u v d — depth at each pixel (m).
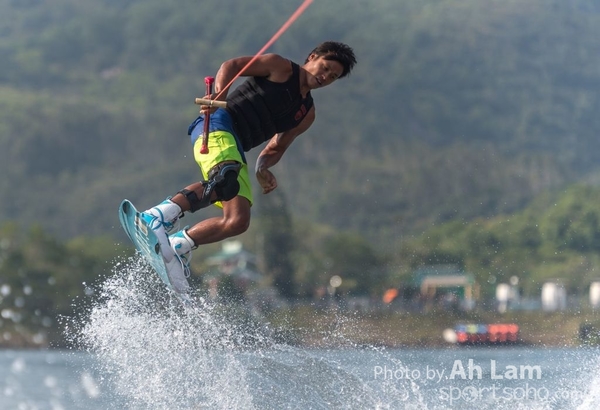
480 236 109.81
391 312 84.62
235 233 21.91
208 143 21.59
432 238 110.50
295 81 22.38
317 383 25.97
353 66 22.69
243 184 22.06
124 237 145.12
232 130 21.92
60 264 128.00
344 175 199.75
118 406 25.94
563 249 109.88
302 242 148.50
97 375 43.00
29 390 38.56
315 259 143.25
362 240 145.62
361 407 25.16
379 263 118.00
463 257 106.69
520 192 161.00
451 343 71.75
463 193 166.38
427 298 99.69
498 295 98.69
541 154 177.12
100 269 133.50
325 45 22.55
